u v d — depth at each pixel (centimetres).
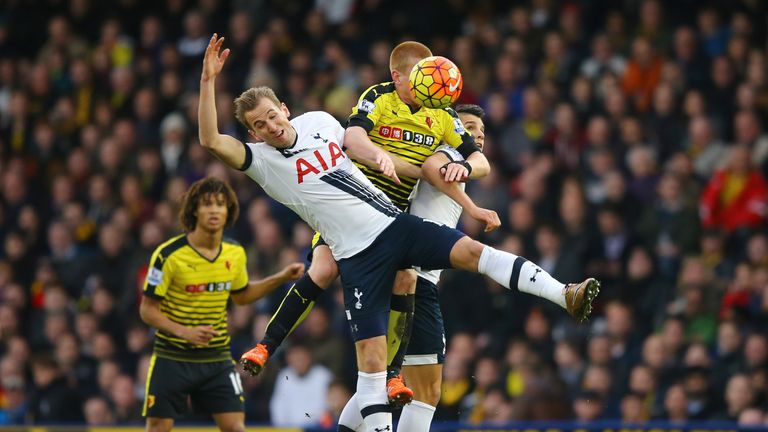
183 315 1652
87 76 3322
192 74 3184
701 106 2523
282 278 1698
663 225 2372
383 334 1323
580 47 2772
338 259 1349
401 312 1368
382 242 1323
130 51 3391
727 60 2583
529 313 2309
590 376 2147
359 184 1345
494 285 2377
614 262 2336
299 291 1373
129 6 3484
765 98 2525
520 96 2747
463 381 2228
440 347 1460
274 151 1346
